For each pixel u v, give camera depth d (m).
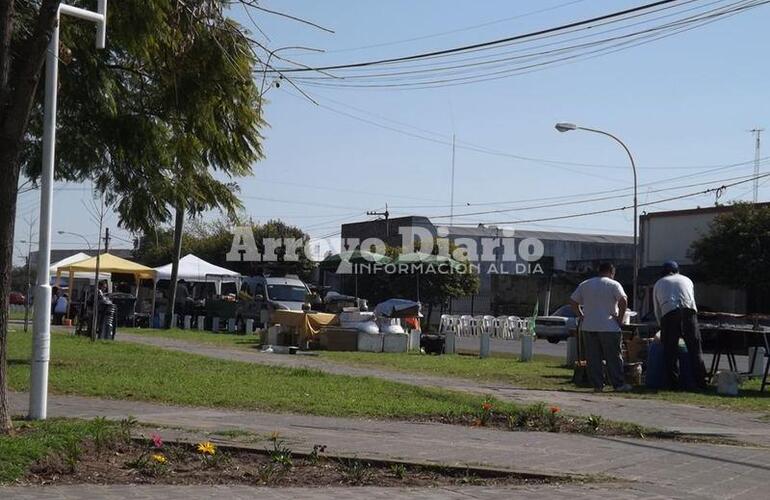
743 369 18.97
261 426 9.62
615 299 13.65
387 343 22.25
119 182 15.38
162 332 28.64
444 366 17.56
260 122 14.80
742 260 36.78
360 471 7.46
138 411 10.52
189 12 11.05
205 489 6.90
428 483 7.36
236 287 36.44
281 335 22.59
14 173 8.11
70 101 14.27
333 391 12.51
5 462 6.96
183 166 15.21
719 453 8.84
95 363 15.73
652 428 10.12
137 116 14.88
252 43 11.53
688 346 13.73
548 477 7.54
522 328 32.75
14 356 16.70
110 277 38.56
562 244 55.38
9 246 8.08
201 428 9.23
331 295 35.25
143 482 7.05
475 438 9.35
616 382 13.61
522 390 13.44
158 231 16.38
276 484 7.16
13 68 11.40
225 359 17.58
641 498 6.90
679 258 43.44
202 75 13.80
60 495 6.54
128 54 14.28
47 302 9.33
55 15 8.23
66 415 9.97
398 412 10.80
